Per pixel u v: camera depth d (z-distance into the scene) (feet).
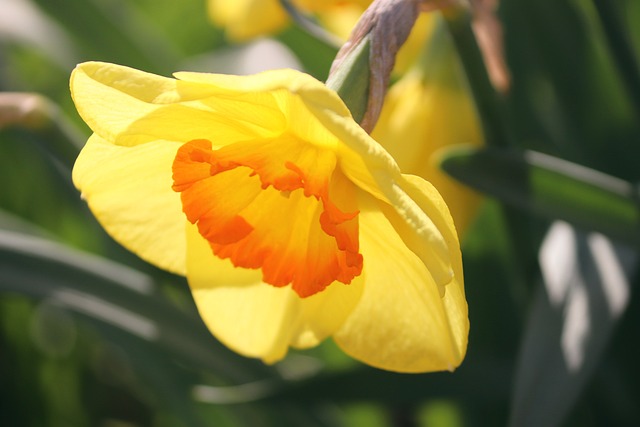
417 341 1.24
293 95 1.16
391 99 1.49
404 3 1.21
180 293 1.70
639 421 1.61
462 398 1.56
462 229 1.47
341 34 1.74
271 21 1.65
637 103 1.50
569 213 1.41
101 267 1.63
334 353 1.74
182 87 1.14
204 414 1.69
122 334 1.66
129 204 1.28
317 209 1.23
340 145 1.19
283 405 1.55
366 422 1.78
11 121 1.55
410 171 1.46
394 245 1.23
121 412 2.10
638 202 1.39
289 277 1.23
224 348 1.62
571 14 1.68
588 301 1.42
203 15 2.62
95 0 1.88
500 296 1.71
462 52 1.38
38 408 2.01
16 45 2.22
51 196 2.13
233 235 1.22
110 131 1.19
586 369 1.37
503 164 1.38
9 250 1.60
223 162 1.19
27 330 2.06
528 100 1.76
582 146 1.72
